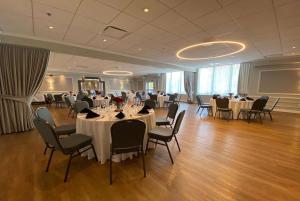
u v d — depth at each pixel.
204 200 1.56
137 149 1.96
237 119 5.23
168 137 2.26
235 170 2.11
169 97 8.40
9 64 3.60
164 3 2.27
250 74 7.42
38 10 2.48
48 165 2.09
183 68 8.80
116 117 2.33
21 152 2.69
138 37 3.78
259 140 3.24
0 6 2.35
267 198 1.58
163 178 1.93
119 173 2.04
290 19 2.78
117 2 2.24
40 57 3.96
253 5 2.32
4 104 3.62
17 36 3.49
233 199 1.57
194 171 2.08
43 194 1.65
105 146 2.26
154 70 11.27
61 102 8.95
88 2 2.25
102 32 3.45
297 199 1.57
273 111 6.75
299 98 6.23
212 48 4.80
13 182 1.85
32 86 3.95
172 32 3.43
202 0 2.19
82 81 13.27
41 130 1.87
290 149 2.79
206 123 4.70
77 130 2.51
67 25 3.07
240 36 3.69
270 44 4.35
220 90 8.62
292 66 6.29
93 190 1.71
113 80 15.63
